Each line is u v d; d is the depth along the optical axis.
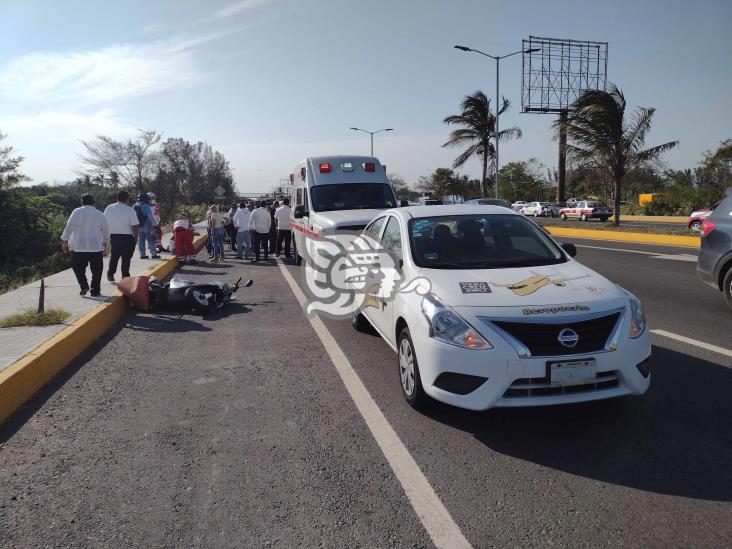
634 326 4.03
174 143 60.59
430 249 5.18
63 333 6.33
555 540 2.87
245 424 4.40
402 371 4.77
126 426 4.41
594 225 28.09
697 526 2.96
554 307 3.98
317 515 3.14
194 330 7.53
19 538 2.99
